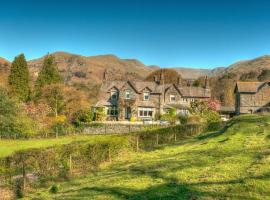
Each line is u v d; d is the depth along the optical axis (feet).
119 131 180.55
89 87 512.22
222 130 115.03
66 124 177.99
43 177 73.26
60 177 74.28
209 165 60.29
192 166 61.52
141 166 70.95
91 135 164.14
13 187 66.90
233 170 54.24
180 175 55.62
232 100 403.13
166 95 259.80
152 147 107.96
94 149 87.76
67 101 226.79
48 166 77.61
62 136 157.89
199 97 269.03
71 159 82.02
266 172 50.55
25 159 75.05
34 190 65.98
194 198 43.14
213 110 229.86
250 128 99.50
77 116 205.46
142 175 60.59
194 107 230.89
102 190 54.13
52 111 213.87
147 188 51.29
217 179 50.39
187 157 72.84
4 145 128.16
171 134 125.08
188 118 194.08
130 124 181.88
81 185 62.90
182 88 274.77
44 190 64.39
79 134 169.37
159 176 57.36
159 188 49.60
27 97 278.05
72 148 83.15
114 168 77.56
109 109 245.45
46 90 228.43
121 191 51.37
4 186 67.41
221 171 54.60
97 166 84.02
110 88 248.52
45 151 78.74
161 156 83.46
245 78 525.75
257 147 71.05
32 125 161.79
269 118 113.60
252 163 57.31
